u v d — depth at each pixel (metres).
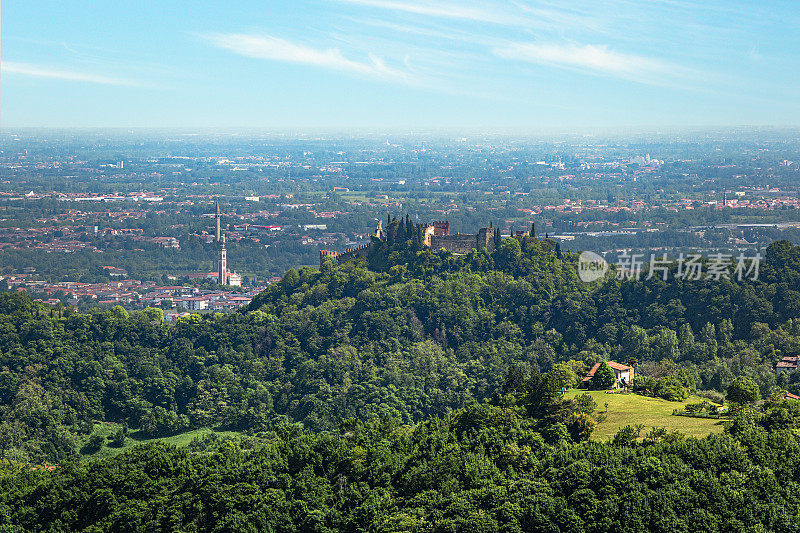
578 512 139.12
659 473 141.25
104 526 159.38
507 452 160.62
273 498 159.12
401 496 158.12
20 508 166.50
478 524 139.12
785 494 137.25
